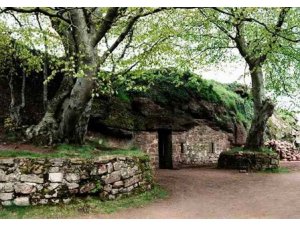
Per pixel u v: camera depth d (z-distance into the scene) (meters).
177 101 18.91
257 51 15.73
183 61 14.98
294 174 15.43
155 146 17.73
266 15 15.76
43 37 11.52
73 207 8.68
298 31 15.03
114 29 13.20
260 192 11.19
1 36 12.66
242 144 21.88
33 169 8.80
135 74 12.36
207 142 20.11
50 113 11.95
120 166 9.92
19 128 12.49
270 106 16.91
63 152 10.20
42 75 15.52
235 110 22.19
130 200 9.62
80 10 10.61
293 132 26.92
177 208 9.09
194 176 14.64
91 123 15.61
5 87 14.83
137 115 17.39
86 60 10.51
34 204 8.66
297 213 8.17
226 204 9.53
